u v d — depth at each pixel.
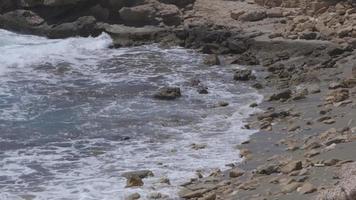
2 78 56.16
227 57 65.12
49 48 68.19
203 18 78.19
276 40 65.56
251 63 61.94
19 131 42.00
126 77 57.25
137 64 62.12
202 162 35.41
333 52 61.16
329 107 44.22
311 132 38.91
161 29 74.31
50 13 80.06
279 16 77.44
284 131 40.28
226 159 35.81
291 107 45.97
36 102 48.94
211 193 29.73
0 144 39.41
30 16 79.69
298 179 29.34
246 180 31.52
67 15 80.25
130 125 43.31
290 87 52.47
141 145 39.16
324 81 52.75
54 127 42.94
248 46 66.88
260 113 45.50
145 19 77.12
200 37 69.94
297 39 65.69
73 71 59.53
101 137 40.91
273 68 59.38
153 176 33.31
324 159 31.86
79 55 66.31
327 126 39.62
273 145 37.56
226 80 56.34
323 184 28.00
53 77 57.19
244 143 38.62
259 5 82.56
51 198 30.70
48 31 77.12
